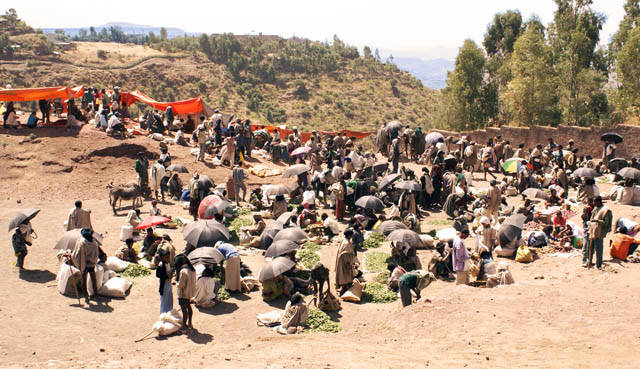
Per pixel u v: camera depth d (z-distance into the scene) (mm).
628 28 53969
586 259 14602
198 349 10375
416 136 33312
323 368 8062
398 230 15633
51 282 14273
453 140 36562
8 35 179875
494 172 30391
